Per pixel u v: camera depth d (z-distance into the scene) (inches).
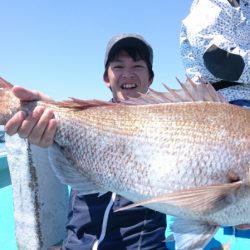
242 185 23.8
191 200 23.5
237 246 36.1
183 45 40.5
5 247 39.5
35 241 38.2
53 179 39.7
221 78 37.7
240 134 24.7
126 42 37.6
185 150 25.0
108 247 31.4
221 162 24.4
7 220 45.1
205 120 25.4
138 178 25.7
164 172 25.1
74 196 33.9
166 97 26.9
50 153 28.2
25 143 37.6
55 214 39.7
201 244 24.1
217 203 23.6
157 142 25.7
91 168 27.1
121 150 26.4
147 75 39.0
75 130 27.5
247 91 37.9
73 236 33.0
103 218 31.9
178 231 24.9
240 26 36.9
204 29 37.4
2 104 27.8
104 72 40.3
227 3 36.9
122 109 27.3
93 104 27.9
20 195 38.7
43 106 27.8
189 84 26.6
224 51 36.7
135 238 31.4
